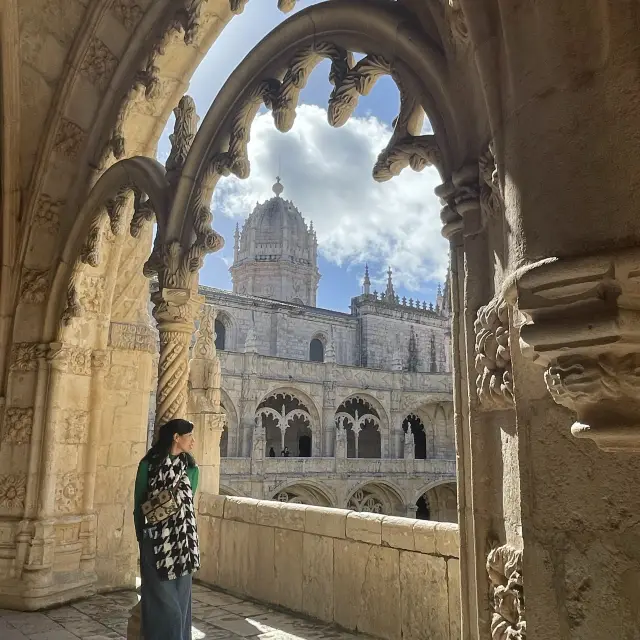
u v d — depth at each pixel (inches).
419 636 165.3
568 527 67.1
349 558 188.9
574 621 64.8
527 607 70.2
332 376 1371.8
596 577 63.5
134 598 221.8
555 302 62.3
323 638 175.9
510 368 81.9
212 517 246.4
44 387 226.1
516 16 72.8
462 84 101.0
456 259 104.2
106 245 246.4
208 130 183.5
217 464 276.8
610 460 64.1
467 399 98.3
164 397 176.9
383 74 134.4
